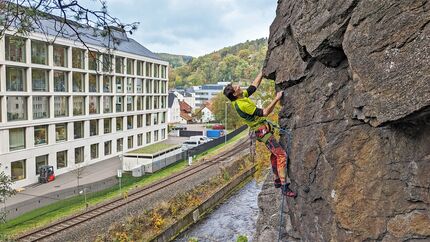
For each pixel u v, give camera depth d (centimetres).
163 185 3080
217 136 6800
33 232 1975
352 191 539
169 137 6644
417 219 468
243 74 16200
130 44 5138
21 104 3142
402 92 419
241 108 677
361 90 476
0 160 2897
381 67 441
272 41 770
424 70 397
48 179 3222
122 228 2094
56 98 3572
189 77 19212
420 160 454
